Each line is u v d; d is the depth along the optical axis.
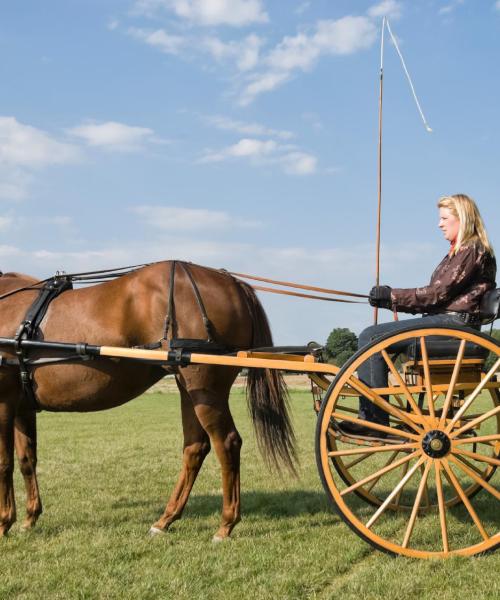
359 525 4.36
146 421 16.06
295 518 5.60
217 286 4.91
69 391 4.91
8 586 3.92
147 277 4.84
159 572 4.15
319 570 4.16
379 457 9.08
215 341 4.78
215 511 5.92
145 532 5.19
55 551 4.64
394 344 4.75
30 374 4.90
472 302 4.69
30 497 5.36
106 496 6.84
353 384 4.41
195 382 4.75
